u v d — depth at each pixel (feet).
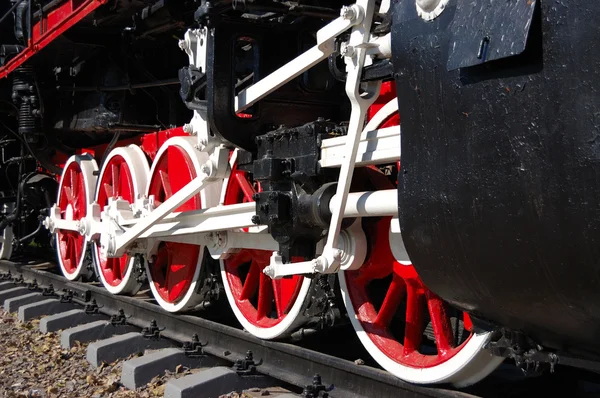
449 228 7.25
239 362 13.09
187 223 14.12
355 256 10.39
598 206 5.83
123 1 16.03
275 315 16.08
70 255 22.59
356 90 8.73
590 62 5.74
